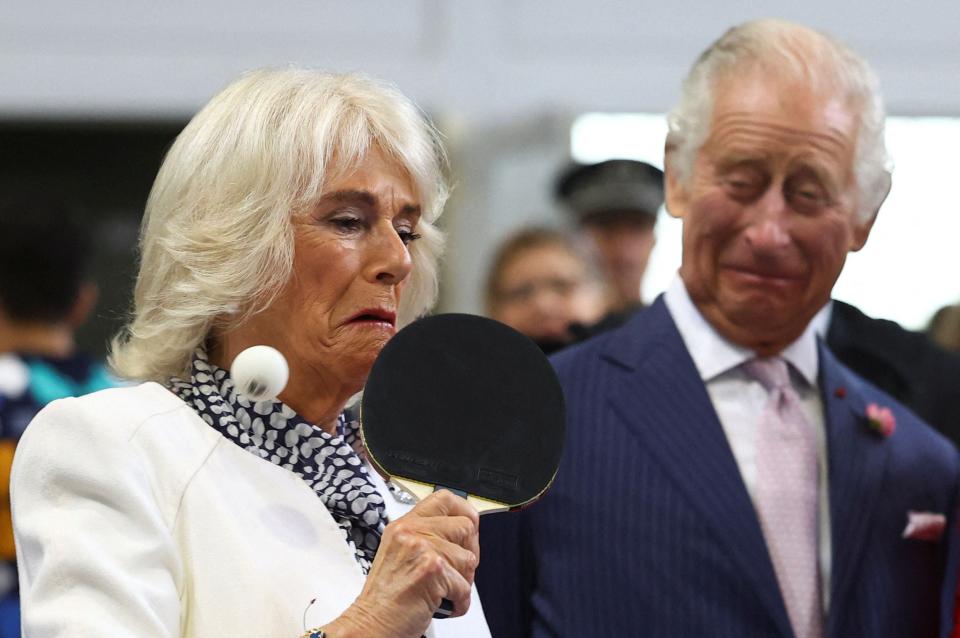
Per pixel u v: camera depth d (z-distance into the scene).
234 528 2.60
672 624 3.21
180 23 9.07
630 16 9.29
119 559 2.46
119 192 10.34
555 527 3.32
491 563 3.34
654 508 3.29
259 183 2.73
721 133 3.32
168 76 9.05
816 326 3.62
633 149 9.27
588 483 3.34
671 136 3.50
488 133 9.12
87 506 2.52
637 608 3.23
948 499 3.46
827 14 9.31
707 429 3.37
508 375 2.72
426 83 9.12
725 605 3.22
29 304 5.01
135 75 9.06
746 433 3.43
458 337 2.73
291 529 2.66
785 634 3.21
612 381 3.46
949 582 3.38
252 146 2.75
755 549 3.25
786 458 3.39
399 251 2.79
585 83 9.24
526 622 3.35
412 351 2.71
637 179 6.05
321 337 2.76
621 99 9.25
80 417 2.59
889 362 4.31
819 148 3.27
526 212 9.05
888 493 3.41
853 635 3.29
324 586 2.61
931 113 9.25
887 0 9.28
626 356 3.49
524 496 2.66
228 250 2.72
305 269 2.76
